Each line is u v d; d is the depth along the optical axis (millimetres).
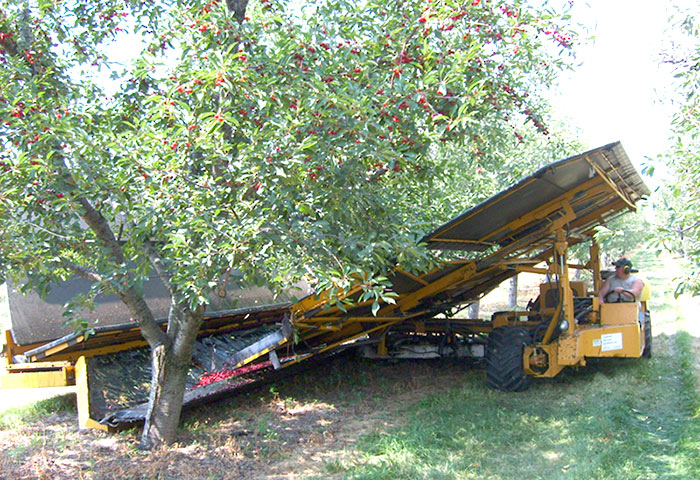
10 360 7223
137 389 6980
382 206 5438
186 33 5492
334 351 9203
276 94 4973
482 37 5641
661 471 5000
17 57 5684
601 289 9008
